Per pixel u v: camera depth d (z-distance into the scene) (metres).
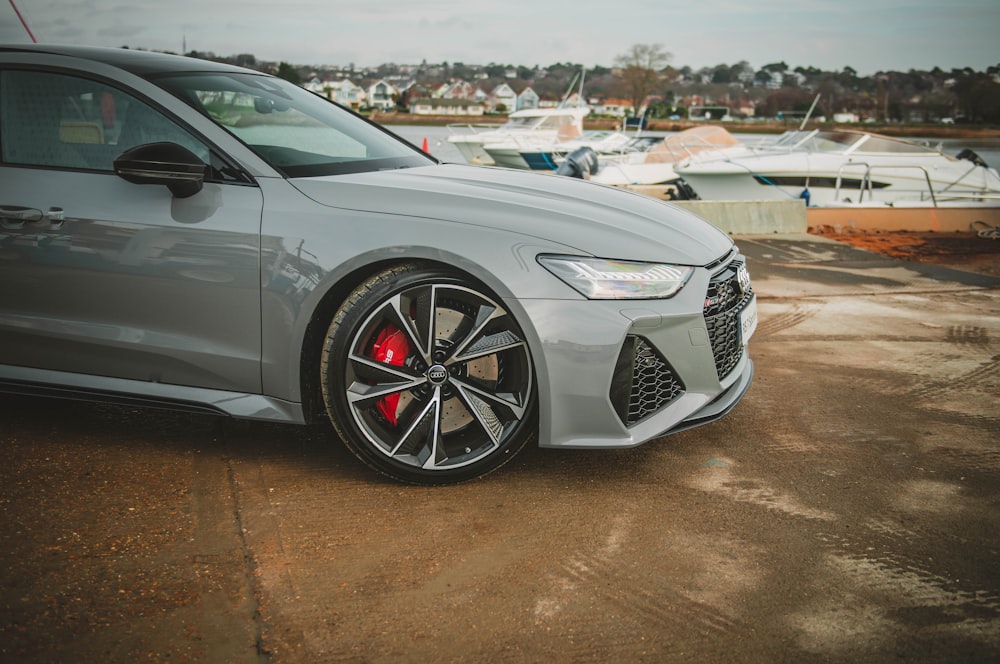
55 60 2.77
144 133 2.66
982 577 2.14
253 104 2.94
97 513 2.35
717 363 2.64
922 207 10.16
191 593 1.98
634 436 2.47
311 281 2.45
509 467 2.74
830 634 1.88
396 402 2.57
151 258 2.57
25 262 2.68
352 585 2.04
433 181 2.75
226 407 2.63
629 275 2.42
